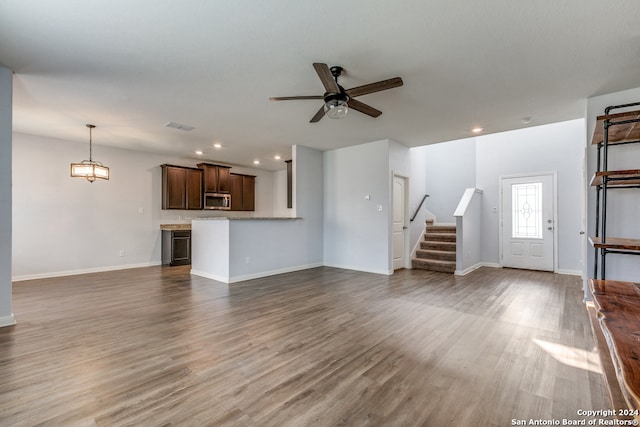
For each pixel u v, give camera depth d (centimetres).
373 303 370
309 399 179
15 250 503
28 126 462
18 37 229
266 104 370
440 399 179
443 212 738
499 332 279
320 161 650
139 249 644
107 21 211
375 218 568
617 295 141
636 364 76
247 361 225
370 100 356
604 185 259
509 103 364
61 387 190
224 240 495
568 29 219
